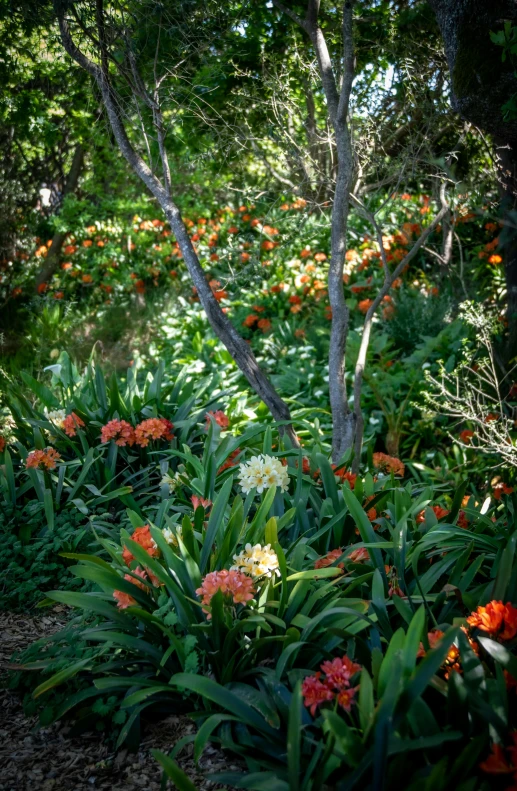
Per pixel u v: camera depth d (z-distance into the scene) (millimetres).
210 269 9312
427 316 6992
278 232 8422
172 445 4609
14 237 9148
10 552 3635
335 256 4223
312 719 2158
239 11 4797
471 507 3691
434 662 1855
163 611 2512
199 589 2391
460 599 2498
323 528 3072
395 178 4844
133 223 10211
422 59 4789
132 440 4488
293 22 5176
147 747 2375
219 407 5355
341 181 4160
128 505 3938
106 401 5090
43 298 8953
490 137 5082
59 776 2250
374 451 5871
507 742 1876
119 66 4414
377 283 7773
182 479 3805
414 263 8258
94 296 9914
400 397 6090
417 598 2607
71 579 3508
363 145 4660
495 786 1872
